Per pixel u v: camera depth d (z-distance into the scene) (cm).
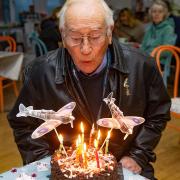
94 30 97
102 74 120
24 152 124
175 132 306
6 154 271
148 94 129
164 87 132
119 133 123
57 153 102
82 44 98
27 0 645
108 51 122
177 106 236
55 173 93
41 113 102
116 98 122
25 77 127
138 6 605
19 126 126
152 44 404
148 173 125
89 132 123
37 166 107
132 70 123
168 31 396
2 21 634
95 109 121
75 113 121
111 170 92
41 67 123
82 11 96
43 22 454
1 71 364
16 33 637
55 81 120
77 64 106
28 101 125
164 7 399
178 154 266
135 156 123
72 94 120
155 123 129
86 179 89
